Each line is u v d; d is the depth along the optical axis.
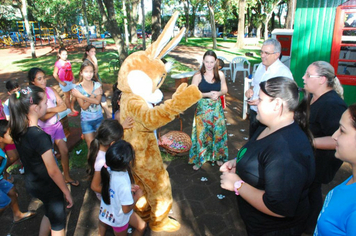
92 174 2.58
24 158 2.18
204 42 27.91
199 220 3.06
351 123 1.23
